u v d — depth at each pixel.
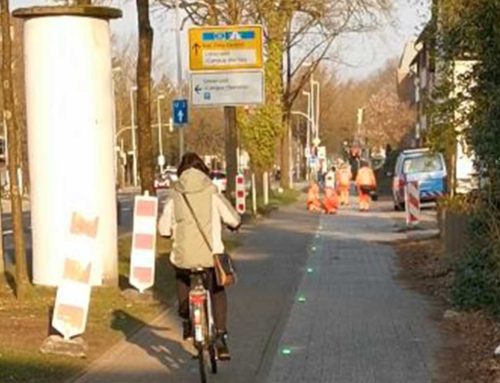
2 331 14.60
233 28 33.75
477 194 16.34
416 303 17.70
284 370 12.18
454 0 17.45
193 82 34.00
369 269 23.61
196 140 94.94
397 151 73.19
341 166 62.81
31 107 18.56
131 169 111.38
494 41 15.34
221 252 11.82
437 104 19.59
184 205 11.74
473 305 15.86
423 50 21.47
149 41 27.02
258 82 33.81
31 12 18.33
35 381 11.45
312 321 15.90
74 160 18.45
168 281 20.75
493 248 15.20
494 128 15.14
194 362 12.70
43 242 18.67
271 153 51.78
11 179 17.28
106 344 13.94
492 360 12.27
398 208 51.16
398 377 11.68
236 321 16.00
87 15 18.38
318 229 38.06
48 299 17.52
